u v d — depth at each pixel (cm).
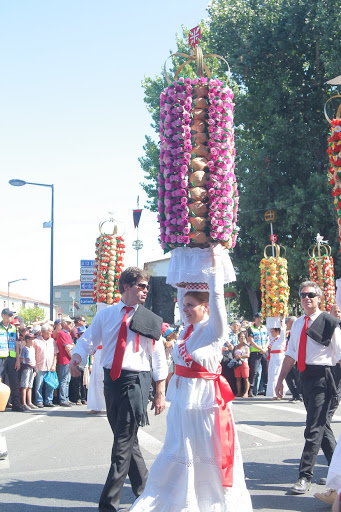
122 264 1301
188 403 412
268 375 1569
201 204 478
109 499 469
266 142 2769
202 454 409
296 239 2795
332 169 600
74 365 515
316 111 2939
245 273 2838
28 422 1127
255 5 2942
